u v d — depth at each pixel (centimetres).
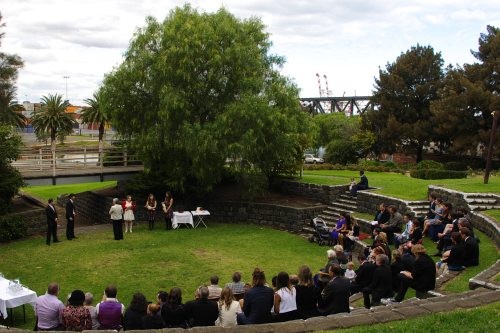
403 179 3198
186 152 2622
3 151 2292
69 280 1599
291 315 921
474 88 4356
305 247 2131
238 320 933
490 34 4803
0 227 2191
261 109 2562
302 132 2898
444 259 1304
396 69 5347
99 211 2997
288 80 2842
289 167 2973
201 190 2825
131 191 2809
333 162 4869
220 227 2581
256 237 2323
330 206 2681
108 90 2698
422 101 5291
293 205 2644
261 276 933
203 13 2788
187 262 1831
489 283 1027
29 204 2630
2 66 4772
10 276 1636
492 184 2353
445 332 706
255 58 2723
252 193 2761
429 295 1069
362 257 1372
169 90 2562
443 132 4672
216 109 2670
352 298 1241
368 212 2466
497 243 1556
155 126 2655
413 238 1575
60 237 2286
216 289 1123
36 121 6006
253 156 2650
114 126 2764
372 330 731
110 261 1827
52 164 2992
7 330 790
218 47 2683
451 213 1756
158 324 908
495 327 712
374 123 5431
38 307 1016
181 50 2569
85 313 948
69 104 6544
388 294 1107
